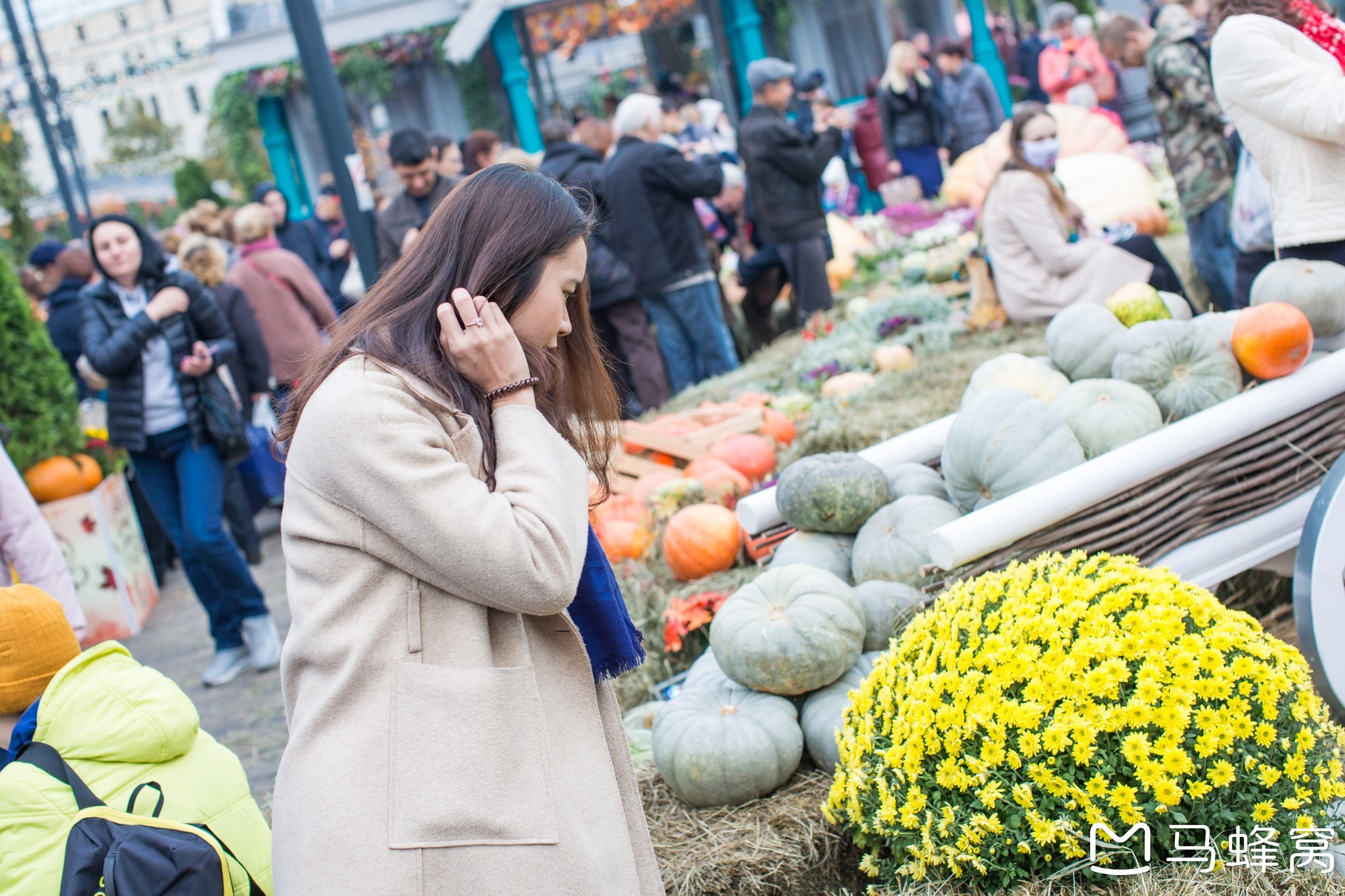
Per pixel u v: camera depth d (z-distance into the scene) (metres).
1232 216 5.00
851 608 3.12
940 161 12.77
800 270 8.25
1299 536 3.24
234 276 7.82
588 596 1.96
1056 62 12.74
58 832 2.12
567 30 15.38
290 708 1.81
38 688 2.37
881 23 17.28
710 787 2.93
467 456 1.77
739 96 16.44
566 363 2.10
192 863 1.95
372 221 6.36
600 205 7.34
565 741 1.81
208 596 5.66
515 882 1.66
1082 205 8.91
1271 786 2.25
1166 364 3.34
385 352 1.76
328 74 6.14
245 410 6.70
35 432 6.86
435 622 1.73
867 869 2.59
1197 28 6.06
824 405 6.10
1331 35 3.79
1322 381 3.18
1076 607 2.36
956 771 2.35
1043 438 3.20
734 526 4.40
